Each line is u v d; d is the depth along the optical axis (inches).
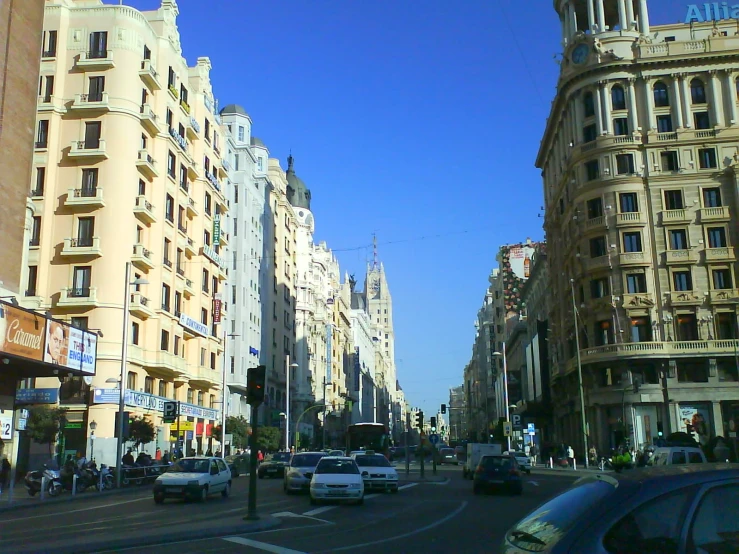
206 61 2443.4
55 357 1226.0
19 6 1333.7
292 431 3671.3
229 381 2706.7
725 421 2076.8
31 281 1744.6
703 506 190.5
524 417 3021.7
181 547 534.3
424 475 1717.5
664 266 2185.0
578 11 2613.2
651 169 2246.6
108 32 1849.2
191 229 2257.6
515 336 3932.1
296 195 4446.4
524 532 219.9
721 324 2135.8
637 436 2118.6
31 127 1371.8
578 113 2381.9
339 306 5113.2
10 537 631.8
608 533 189.8
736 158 2206.0
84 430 1676.9
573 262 2448.3
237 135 3169.3
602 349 2183.8
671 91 2293.3
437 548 526.9
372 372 7485.2
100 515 839.7
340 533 622.5
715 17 2422.5
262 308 3179.1
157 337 1909.4
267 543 554.9
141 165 1846.7
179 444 1911.9
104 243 1754.4
